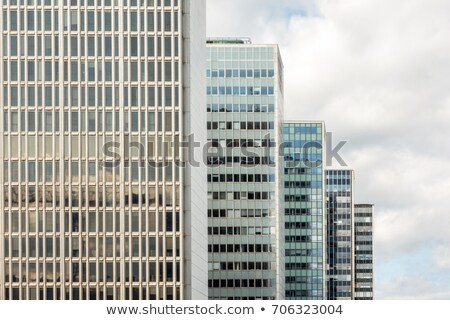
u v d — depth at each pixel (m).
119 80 175.62
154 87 175.62
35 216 173.75
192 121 180.00
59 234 173.00
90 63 175.75
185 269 173.00
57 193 174.25
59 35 176.00
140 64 175.88
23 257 172.50
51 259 172.50
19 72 175.38
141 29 176.25
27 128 174.88
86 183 174.25
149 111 175.38
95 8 176.38
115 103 175.38
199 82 194.12
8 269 172.25
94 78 175.50
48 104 175.38
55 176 174.38
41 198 174.00
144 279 172.12
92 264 172.38
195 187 182.38
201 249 191.50
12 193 174.12
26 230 173.12
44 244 173.00
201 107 197.12
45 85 175.50
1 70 175.50
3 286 171.88
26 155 174.75
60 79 175.38
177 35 176.38
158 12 176.38
